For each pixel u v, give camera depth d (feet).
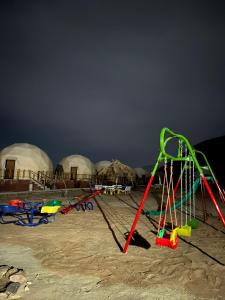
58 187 78.13
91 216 32.94
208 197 71.56
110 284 12.76
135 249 18.78
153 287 12.62
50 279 13.17
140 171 164.25
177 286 12.83
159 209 42.52
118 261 16.07
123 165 135.13
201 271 14.87
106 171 129.59
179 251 18.75
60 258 16.35
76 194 68.49
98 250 18.26
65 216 32.40
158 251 18.53
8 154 84.33
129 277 13.69
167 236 23.18
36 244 19.35
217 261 16.83
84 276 13.64
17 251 17.63
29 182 65.26
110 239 21.43
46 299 11.13
